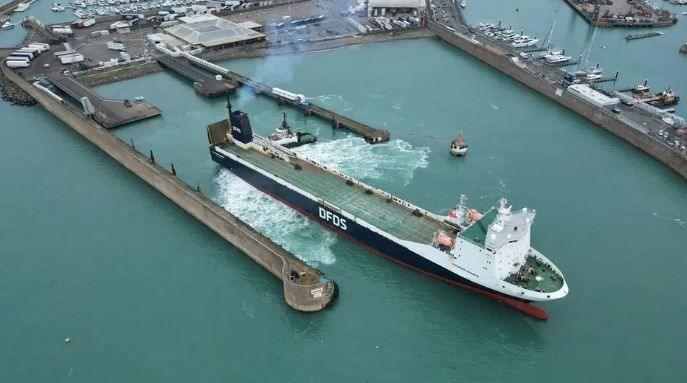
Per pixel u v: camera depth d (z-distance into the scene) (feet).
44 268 319.88
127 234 351.05
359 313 284.82
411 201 378.94
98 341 269.64
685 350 260.83
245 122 411.13
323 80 621.72
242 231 319.88
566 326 274.98
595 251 329.93
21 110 548.31
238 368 254.27
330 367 254.27
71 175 424.46
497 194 389.80
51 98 527.81
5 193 397.19
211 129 418.10
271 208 378.32
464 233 278.67
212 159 432.66
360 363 256.32
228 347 265.34
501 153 453.17
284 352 262.47
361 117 524.93
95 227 358.02
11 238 346.13
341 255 327.67
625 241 340.39
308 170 390.83
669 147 437.58
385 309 287.48
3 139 483.92
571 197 388.98
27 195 395.14
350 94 582.35
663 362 254.27
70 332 274.77
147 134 490.90
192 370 253.44
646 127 480.23
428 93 587.27
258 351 263.29
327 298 283.38
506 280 276.62
